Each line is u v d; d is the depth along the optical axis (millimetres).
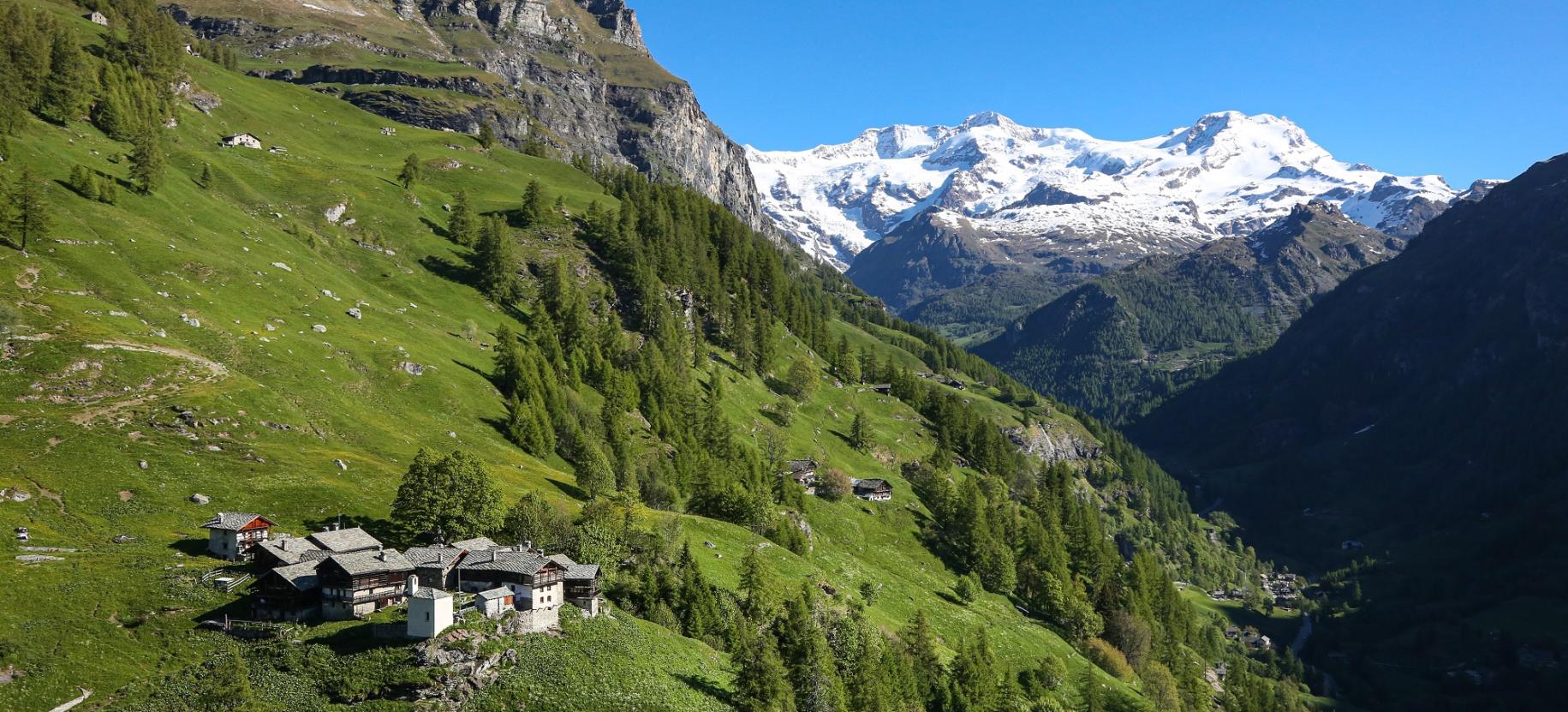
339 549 99250
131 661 83688
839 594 150500
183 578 95188
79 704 77500
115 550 99500
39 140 197125
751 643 111750
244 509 112000
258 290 180375
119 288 154125
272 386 148500
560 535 116312
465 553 101688
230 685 79062
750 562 127750
